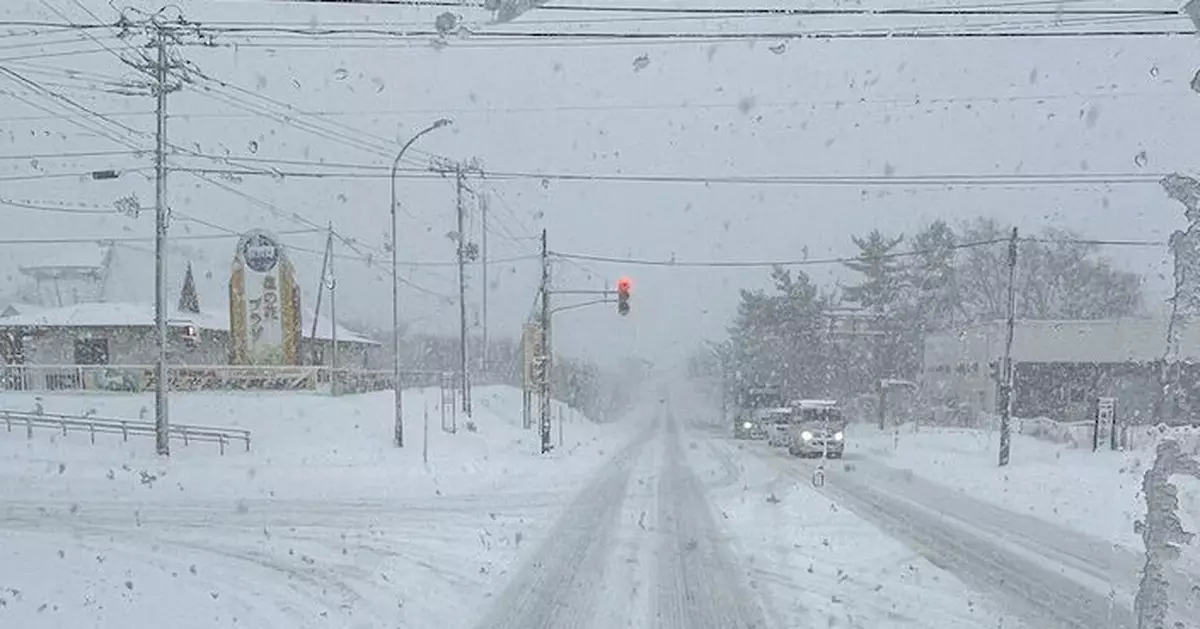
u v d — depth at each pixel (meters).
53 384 37.41
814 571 11.46
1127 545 13.47
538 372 40.75
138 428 28.72
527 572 11.38
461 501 18.91
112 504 18.06
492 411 46.81
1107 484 21.30
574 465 28.84
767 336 66.31
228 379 36.25
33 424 29.25
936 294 61.53
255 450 27.56
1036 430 39.97
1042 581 10.87
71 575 10.30
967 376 53.97
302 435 29.75
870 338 62.66
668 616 9.12
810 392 64.00
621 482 23.34
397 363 29.80
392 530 14.77
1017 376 47.56
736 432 51.38
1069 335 46.97
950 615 9.18
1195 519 11.26
